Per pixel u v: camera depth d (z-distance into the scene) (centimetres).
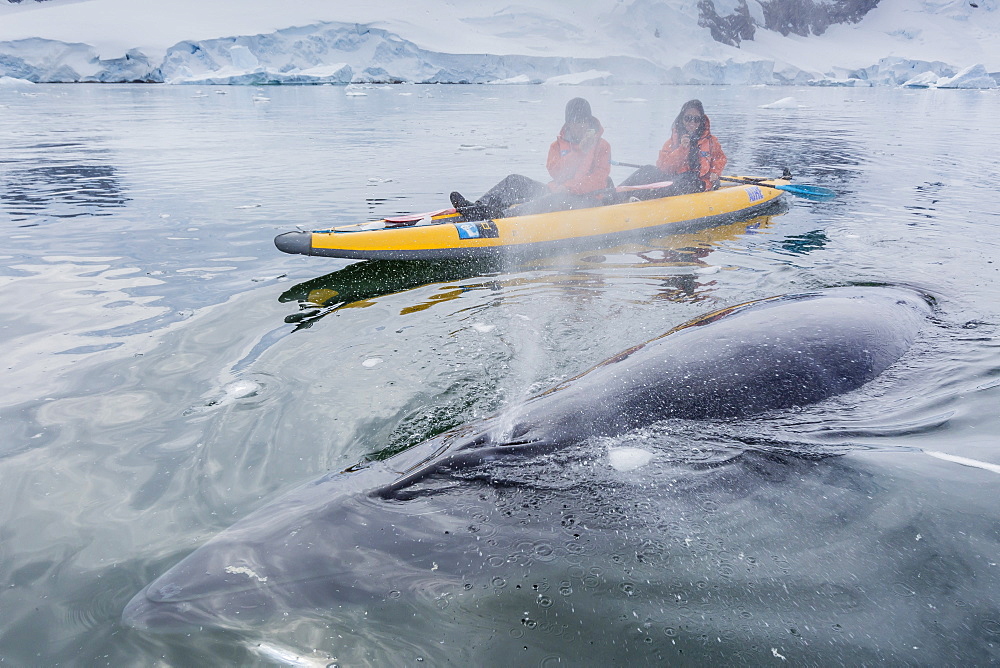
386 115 2052
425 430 237
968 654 130
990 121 1820
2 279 431
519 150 1152
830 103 3031
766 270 451
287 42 5122
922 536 163
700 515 176
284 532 169
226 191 756
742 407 214
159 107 2333
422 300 399
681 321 350
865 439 204
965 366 248
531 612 149
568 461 194
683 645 139
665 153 691
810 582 153
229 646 142
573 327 343
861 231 563
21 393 273
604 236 552
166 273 449
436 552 163
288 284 430
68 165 941
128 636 147
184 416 252
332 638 143
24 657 144
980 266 442
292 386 276
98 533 186
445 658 138
